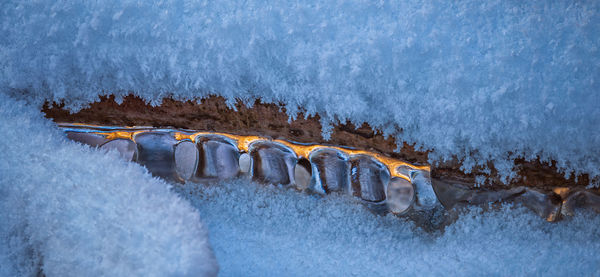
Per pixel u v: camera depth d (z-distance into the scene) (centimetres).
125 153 122
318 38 113
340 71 114
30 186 115
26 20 115
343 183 122
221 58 115
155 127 121
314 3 113
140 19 114
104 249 112
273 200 123
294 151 121
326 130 118
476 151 117
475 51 113
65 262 112
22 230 115
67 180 115
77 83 117
